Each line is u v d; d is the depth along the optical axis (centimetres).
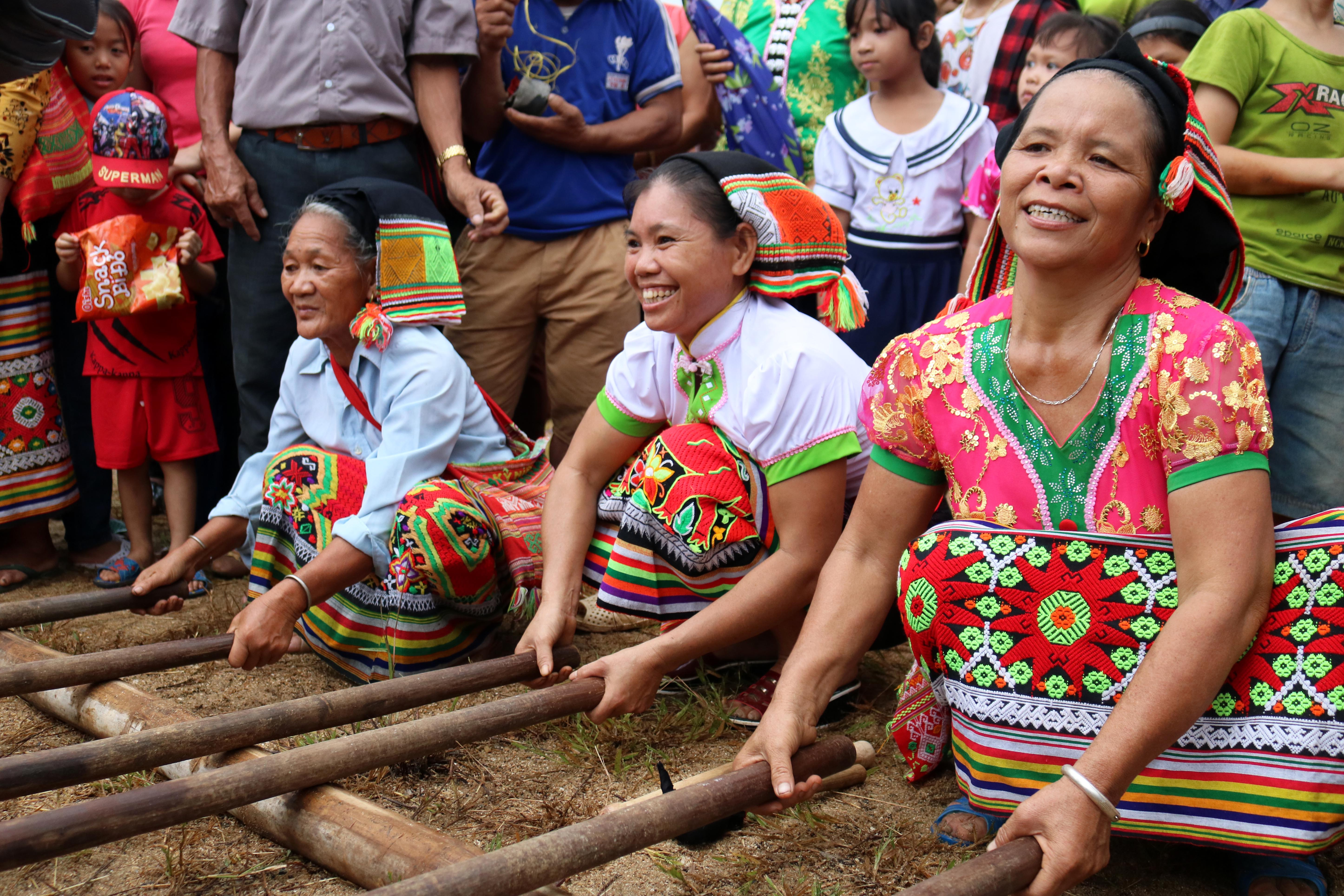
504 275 386
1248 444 175
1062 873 162
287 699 284
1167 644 171
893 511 211
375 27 340
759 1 463
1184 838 189
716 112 472
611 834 162
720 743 259
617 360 281
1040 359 191
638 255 254
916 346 204
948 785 240
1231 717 185
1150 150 177
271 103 341
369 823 199
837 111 432
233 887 198
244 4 352
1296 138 316
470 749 252
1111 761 166
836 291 266
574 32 383
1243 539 174
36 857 158
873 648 309
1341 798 179
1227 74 314
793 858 209
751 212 252
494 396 398
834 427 245
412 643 278
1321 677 179
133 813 167
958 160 409
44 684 230
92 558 394
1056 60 380
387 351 289
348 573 269
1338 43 322
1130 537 189
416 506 270
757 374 246
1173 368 180
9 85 339
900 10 397
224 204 345
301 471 292
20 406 365
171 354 372
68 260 358
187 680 295
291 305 331
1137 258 189
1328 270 320
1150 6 380
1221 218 193
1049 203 178
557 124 371
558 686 223
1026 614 194
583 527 276
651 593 267
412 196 293
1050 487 194
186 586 297
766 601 241
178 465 382
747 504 261
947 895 149
